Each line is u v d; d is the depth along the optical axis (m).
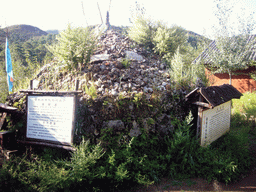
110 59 5.59
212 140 4.31
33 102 3.81
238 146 4.18
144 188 2.97
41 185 2.68
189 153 3.60
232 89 4.85
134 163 3.26
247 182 3.26
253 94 8.53
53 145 3.46
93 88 3.97
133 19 7.69
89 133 3.62
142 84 4.66
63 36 4.79
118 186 2.96
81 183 2.85
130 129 3.68
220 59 10.18
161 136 3.94
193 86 5.26
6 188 2.79
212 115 4.19
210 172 3.32
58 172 2.83
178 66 5.43
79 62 5.05
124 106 3.85
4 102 5.14
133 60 5.84
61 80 5.01
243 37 9.84
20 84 5.86
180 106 4.55
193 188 3.01
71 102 3.45
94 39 5.40
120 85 4.39
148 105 3.98
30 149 3.87
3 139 3.82
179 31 7.66
